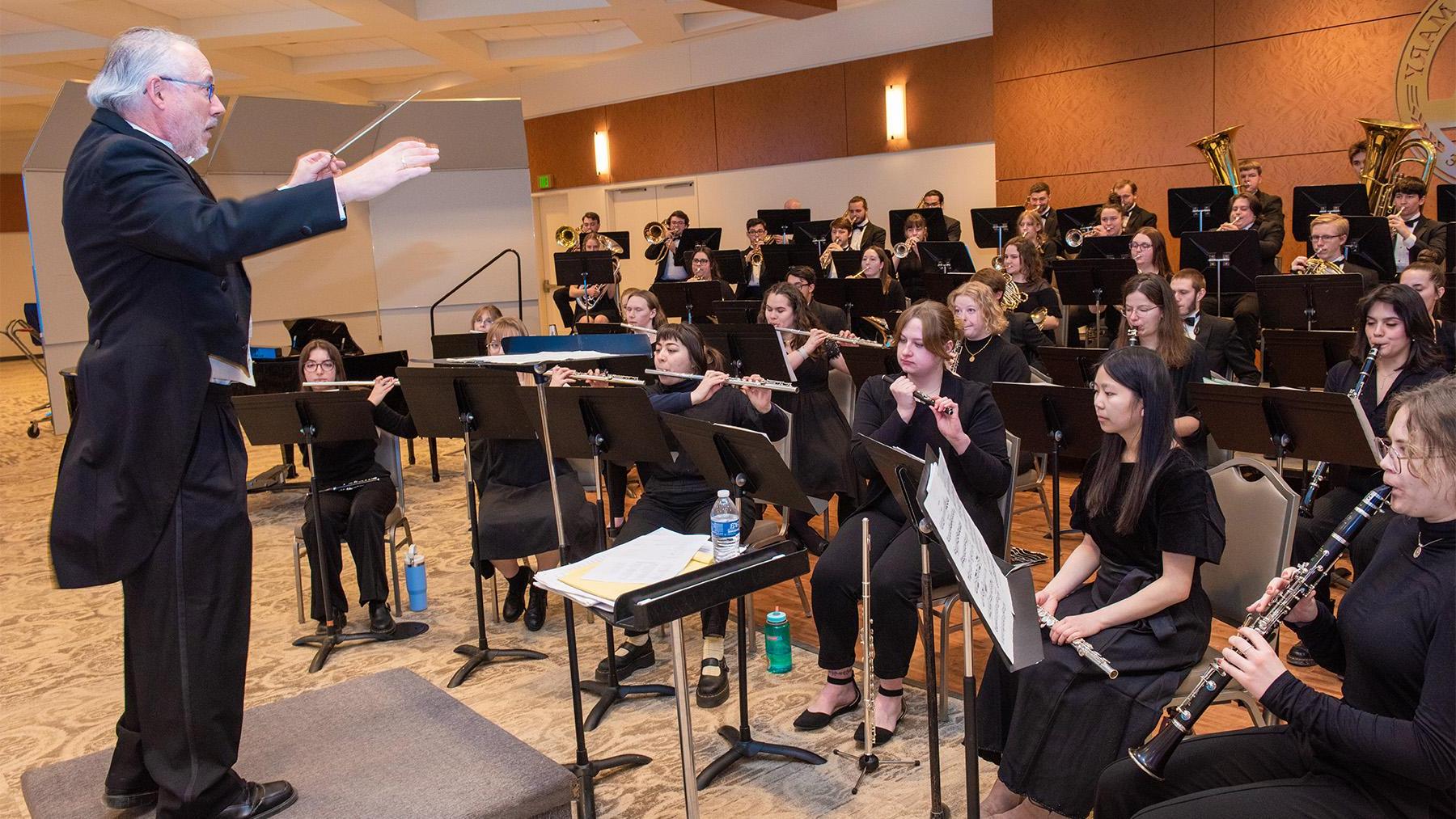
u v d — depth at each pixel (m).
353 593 5.04
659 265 10.82
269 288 9.95
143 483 1.95
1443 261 6.34
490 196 10.27
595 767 3.15
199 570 2.03
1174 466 2.54
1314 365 4.79
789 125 12.10
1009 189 10.20
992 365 4.82
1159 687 2.48
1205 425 4.17
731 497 3.13
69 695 3.97
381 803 2.28
